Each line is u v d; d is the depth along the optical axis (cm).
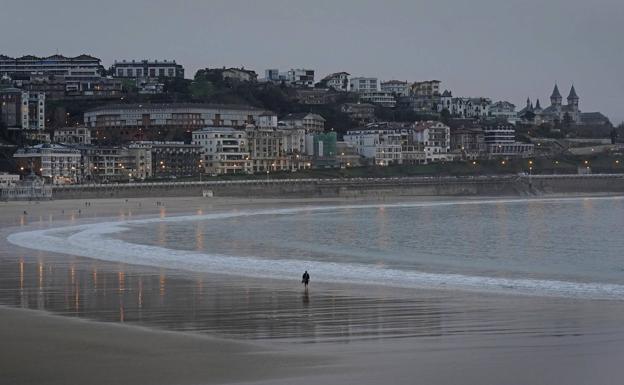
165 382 4941
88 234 17750
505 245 16538
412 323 7006
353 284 9894
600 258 14050
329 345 6031
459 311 7669
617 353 5697
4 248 14325
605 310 7669
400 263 12838
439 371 5206
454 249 15562
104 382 4947
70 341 6138
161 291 9156
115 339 6234
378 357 5597
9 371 5219
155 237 17425
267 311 7738
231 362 5450
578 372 5178
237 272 11144
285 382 4947
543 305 8044
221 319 7262
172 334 6469
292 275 10850
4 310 7719
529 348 5875
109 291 9138
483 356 5628
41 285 9625
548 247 16150
